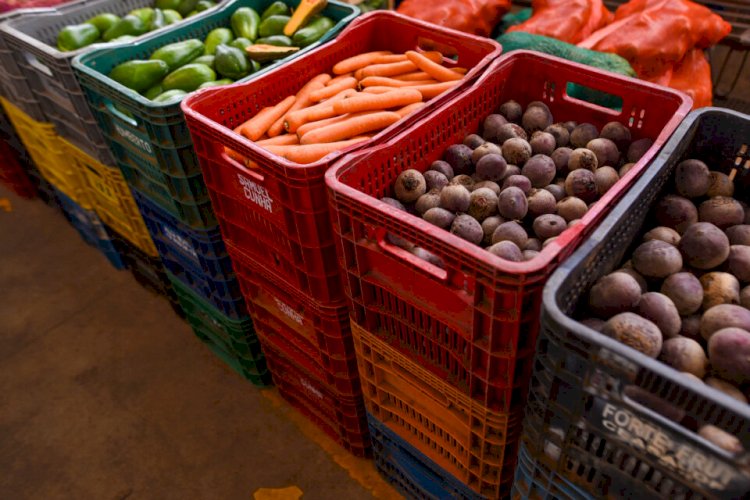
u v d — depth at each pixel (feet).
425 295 4.22
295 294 5.58
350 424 6.71
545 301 3.09
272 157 4.39
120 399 8.13
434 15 9.04
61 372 8.57
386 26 7.11
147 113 5.46
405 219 3.75
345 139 5.70
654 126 5.21
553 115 5.99
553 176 5.08
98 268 10.36
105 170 7.68
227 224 5.78
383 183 4.95
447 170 5.33
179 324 9.20
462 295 3.81
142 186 7.02
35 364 8.72
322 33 7.64
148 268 9.23
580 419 3.34
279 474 7.10
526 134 5.73
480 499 5.40
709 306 3.94
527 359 3.99
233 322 7.12
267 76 6.02
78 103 6.91
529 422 3.84
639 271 4.03
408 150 5.04
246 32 7.89
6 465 7.43
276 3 8.22
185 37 7.81
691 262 4.15
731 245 4.28
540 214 4.76
